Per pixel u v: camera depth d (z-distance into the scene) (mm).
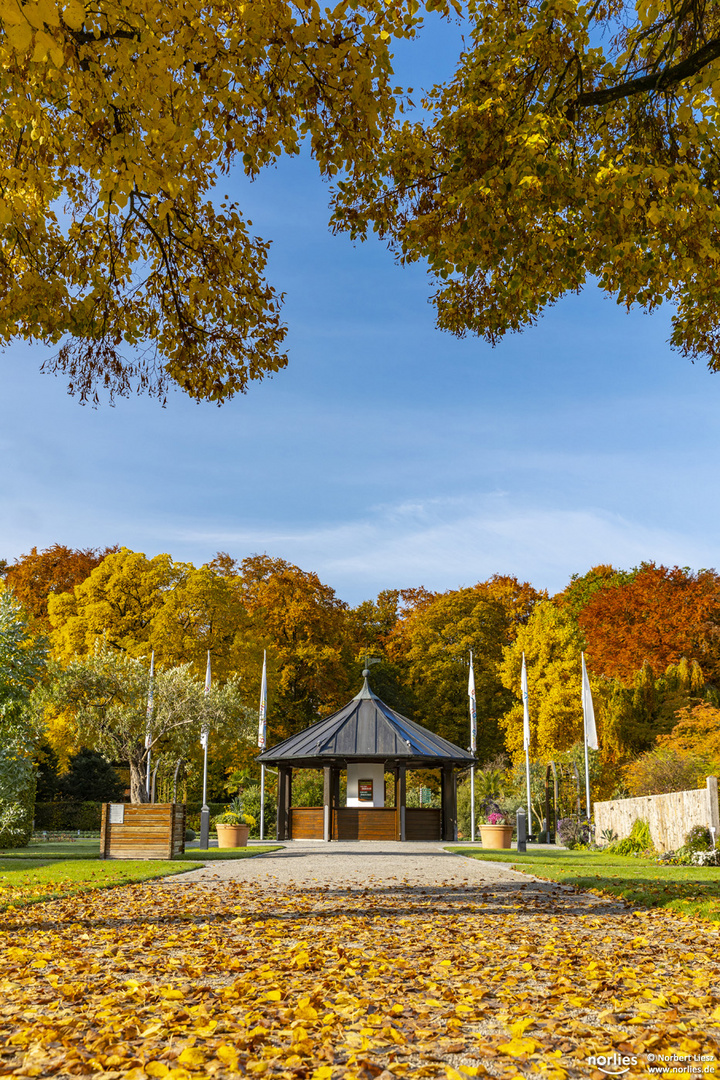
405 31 7719
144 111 7332
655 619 42812
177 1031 4273
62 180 9758
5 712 21328
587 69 9734
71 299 10188
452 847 22719
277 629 45875
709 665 41094
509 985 5293
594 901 9828
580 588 57094
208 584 38281
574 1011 4715
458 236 9469
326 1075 3600
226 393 11047
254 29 7316
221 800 44000
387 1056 3934
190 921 8188
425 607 54812
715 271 9039
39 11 4652
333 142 8414
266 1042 4160
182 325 10742
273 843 25484
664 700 38812
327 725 28109
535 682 40625
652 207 8320
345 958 6031
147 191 7883
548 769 33750
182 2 7191
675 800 18266
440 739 28656
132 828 18266
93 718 25453
